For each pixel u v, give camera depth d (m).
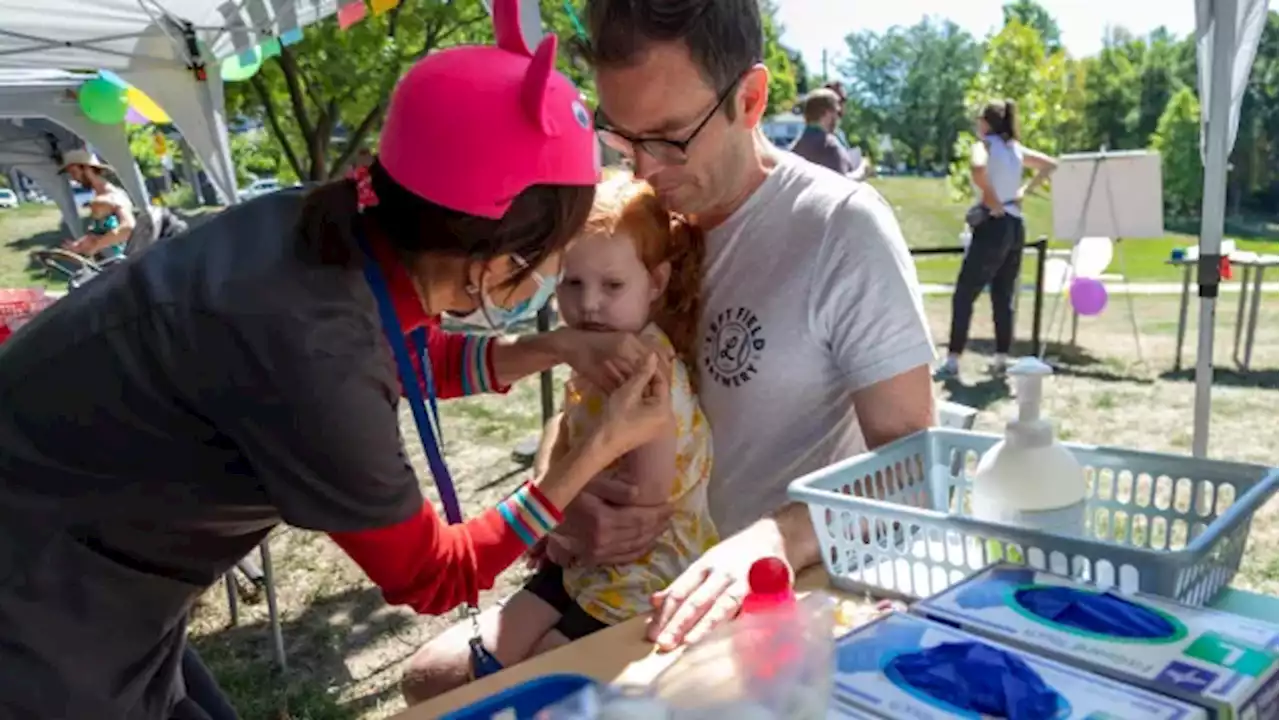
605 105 1.26
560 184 0.80
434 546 0.87
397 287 0.84
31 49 4.04
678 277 1.44
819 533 1.16
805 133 5.30
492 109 0.77
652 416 1.10
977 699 0.77
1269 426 4.46
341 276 0.78
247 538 0.87
